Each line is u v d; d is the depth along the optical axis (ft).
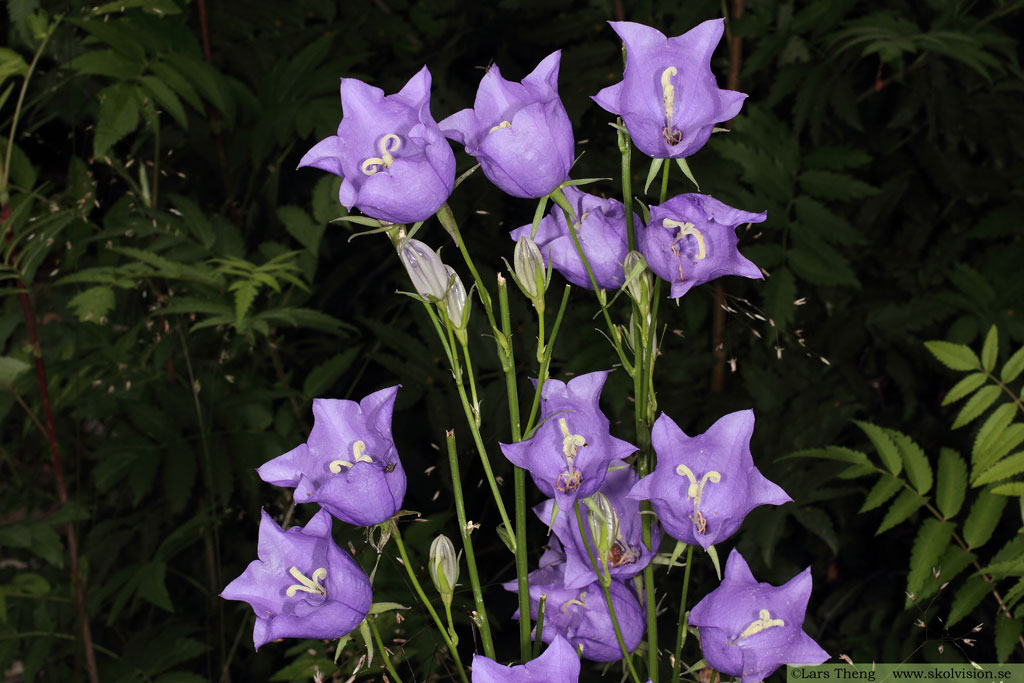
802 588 2.50
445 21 4.65
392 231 2.48
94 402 4.09
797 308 4.24
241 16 4.71
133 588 3.68
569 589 2.53
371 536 2.48
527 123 2.41
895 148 4.25
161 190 4.80
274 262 3.96
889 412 4.29
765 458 3.76
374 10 4.79
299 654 3.81
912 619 3.68
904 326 4.09
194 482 4.13
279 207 4.64
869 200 4.29
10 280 4.58
